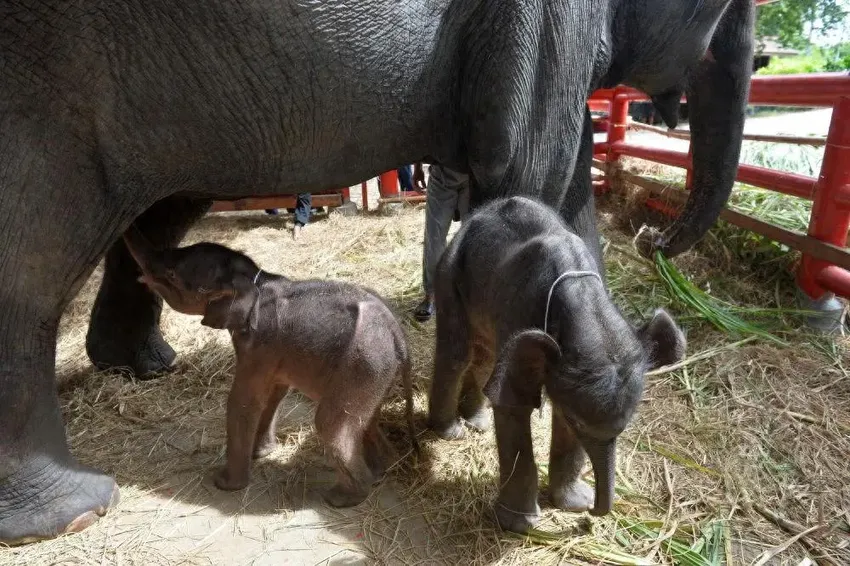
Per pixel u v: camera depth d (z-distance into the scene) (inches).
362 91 90.6
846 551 83.4
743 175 173.0
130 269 116.5
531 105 101.7
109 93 75.9
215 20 76.7
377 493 94.1
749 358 128.3
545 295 75.0
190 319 154.6
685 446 104.3
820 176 142.8
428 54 95.8
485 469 98.8
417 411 115.5
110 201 82.7
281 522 88.0
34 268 77.6
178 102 80.2
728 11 124.2
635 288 165.8
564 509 88.8
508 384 67.8
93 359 123.8
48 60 71.4
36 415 82.7
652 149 220.5
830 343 135.0
